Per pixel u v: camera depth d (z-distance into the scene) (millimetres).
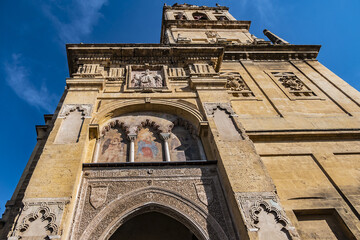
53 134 9258
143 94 12055
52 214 6812
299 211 8328
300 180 9258
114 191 8078
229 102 11539
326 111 13141
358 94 14438
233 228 7410
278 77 16516
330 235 7895
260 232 6777
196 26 24984
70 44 13641
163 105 11562
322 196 8742
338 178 9328
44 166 8031
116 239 10445
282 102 13594
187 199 8047
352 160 10125
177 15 28188
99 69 13266
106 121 11023
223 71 16750
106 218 7387
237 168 8383
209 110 11039
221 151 9016
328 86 15484
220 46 14734
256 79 15875
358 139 11180
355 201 8555
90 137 9914
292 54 18844
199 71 13633
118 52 14008
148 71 13664
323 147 10648
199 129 10477
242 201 7438
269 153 10141
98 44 13859
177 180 8586
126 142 10414
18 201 8562
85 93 11453
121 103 11398
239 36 23812
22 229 6516
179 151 10312
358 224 7926
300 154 10258
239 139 9648
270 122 11859
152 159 9852
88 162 9094
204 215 7684
